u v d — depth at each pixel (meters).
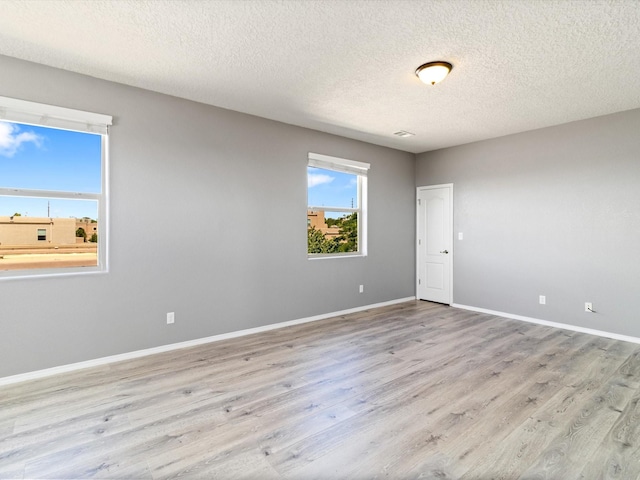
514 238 4.65
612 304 3.84
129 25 2.21
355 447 1.89
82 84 2.90
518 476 1.67
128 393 2.49
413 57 2.61
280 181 4.16
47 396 2.44
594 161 3.96
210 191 3.62
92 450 1.85
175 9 2.04
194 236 3.52
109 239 3.05
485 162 4.96
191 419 2.16
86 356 2.96
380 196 5.34
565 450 1.86
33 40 2.39
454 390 2.55
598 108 3.67
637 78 2.95
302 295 4.41
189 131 3.47
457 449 1.87
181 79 3.00
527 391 2.53
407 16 2.11
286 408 2.29
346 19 2.14
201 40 2.39
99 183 3.05
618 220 3.80
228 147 3.74
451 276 5.39
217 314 3.69
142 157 3.21
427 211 5.72
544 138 4.36
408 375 2.81
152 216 3.27
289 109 3.74
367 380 2.72
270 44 2.44
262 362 3.08
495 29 2.24
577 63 2.69
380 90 3.23
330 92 3.28
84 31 2.28
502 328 4.18
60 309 2.84
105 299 3.04
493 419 2.16
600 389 2.56
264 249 4.04
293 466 1.74
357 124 4.25
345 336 3.84
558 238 4.25
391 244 5.52
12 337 2.66
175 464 1.75
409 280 5.80
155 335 3.30
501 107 3.65
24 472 1.68
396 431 2.04
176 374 2.82
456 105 3.61
